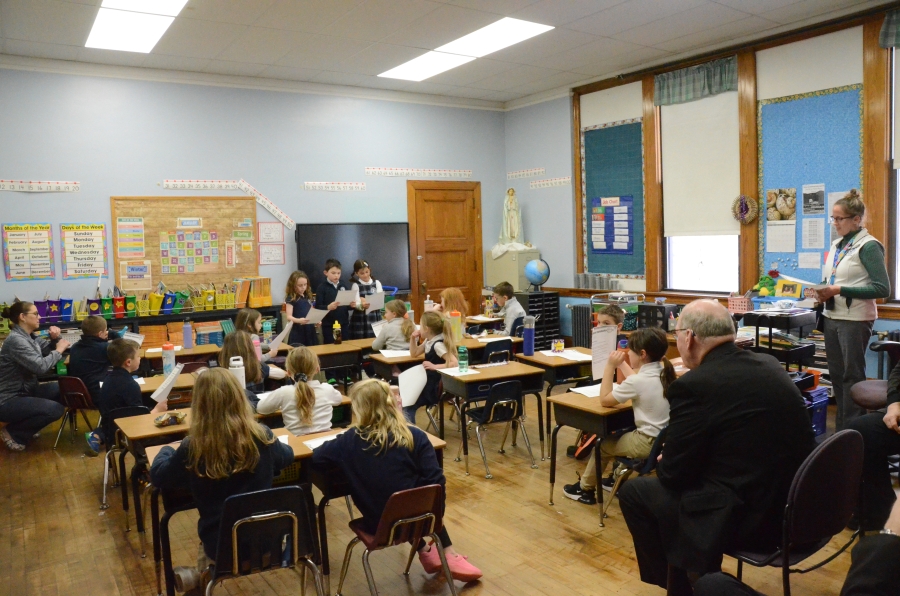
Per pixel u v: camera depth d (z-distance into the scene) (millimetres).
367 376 6434
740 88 6758
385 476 2725
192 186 7320
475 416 4633
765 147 6637
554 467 4031
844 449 2283
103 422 4527
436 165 8992
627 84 7926
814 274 6316
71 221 6723
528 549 3492
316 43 6395
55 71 6602
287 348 6125
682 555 2398
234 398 2480
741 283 6930
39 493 4480
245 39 6195
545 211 9070
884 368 5684
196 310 7043
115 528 3896
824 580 3088
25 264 6527
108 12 5395
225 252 7531
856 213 4445
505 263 9156
